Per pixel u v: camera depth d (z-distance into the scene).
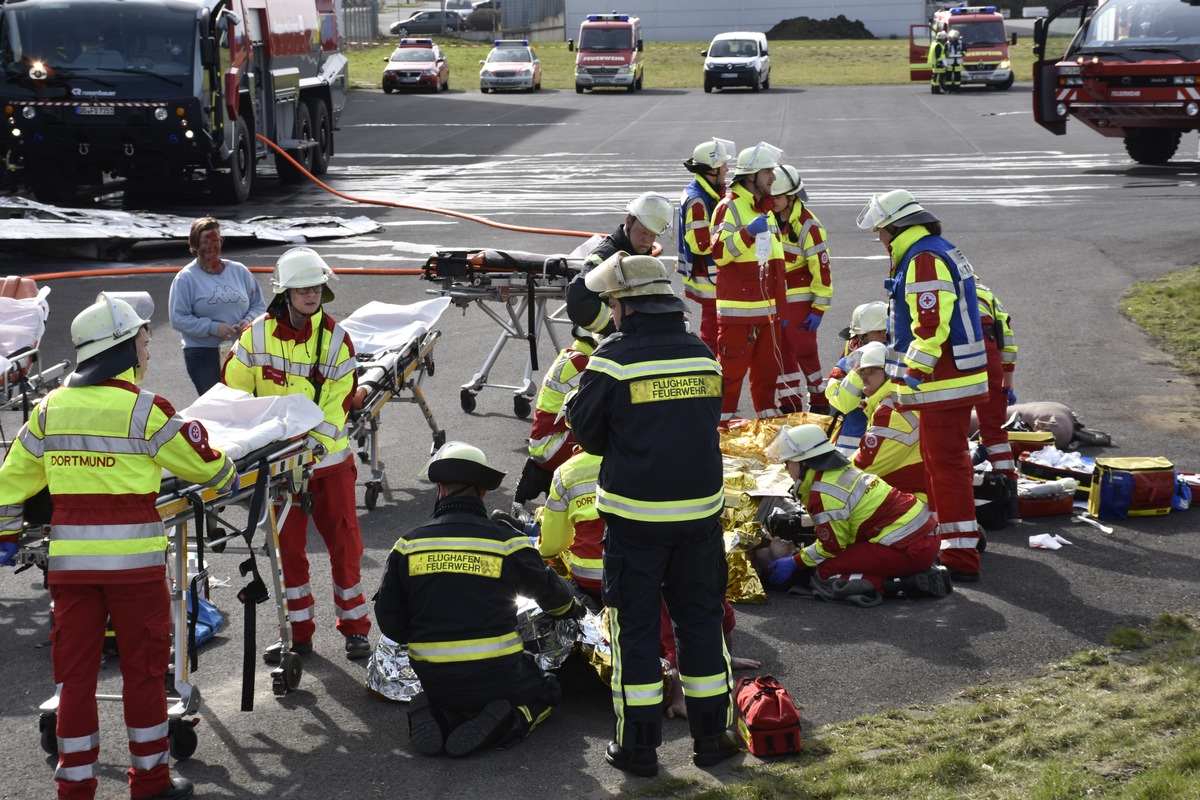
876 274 17.41
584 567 6.74
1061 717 5.82
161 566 5.34
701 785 5.47
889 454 8.33
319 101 29.11
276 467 6.28
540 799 5.40
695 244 10.84
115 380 5.29
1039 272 17.20
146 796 5.41
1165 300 15.26
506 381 12.91
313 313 6.85
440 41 83.56
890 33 89.75
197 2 21.53
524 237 20.81
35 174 22.45
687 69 69.06
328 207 24.36
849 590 7.48
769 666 6.70
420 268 18.19
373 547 8.64
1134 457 9.66
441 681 5.80
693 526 5.49
